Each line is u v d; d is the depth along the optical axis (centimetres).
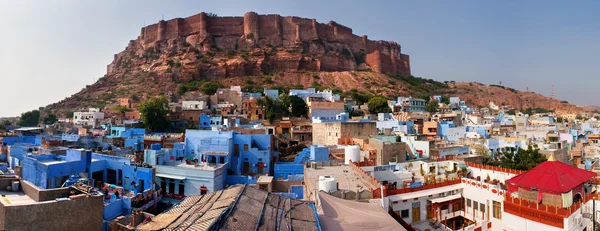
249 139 4991
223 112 9831
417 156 5041
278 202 2097
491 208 2922
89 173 3834
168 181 3962
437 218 2953
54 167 3453
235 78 18150
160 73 18200
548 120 11119
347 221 2052
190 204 2031
